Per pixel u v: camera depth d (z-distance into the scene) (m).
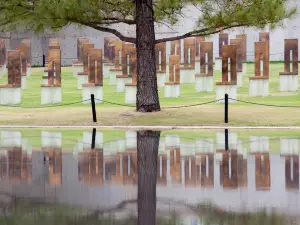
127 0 33.06
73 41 59.28
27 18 32.56
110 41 52.09
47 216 15.88
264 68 38.91
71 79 50.31
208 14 32.09
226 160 22.86
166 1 32.38
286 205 16.80
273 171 21.00
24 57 44.88
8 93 37.56
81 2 31.23
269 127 31.31
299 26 55.09
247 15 31.14
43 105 37.56
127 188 18.92
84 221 15.44
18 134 29.86
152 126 31.95
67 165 22.34
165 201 17.34
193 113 33.56
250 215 15.84
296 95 39.12
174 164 22.25
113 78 47.25
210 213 16.08
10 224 15.17
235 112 33.56
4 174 20.97
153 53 33.66
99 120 33.06
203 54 42.53
